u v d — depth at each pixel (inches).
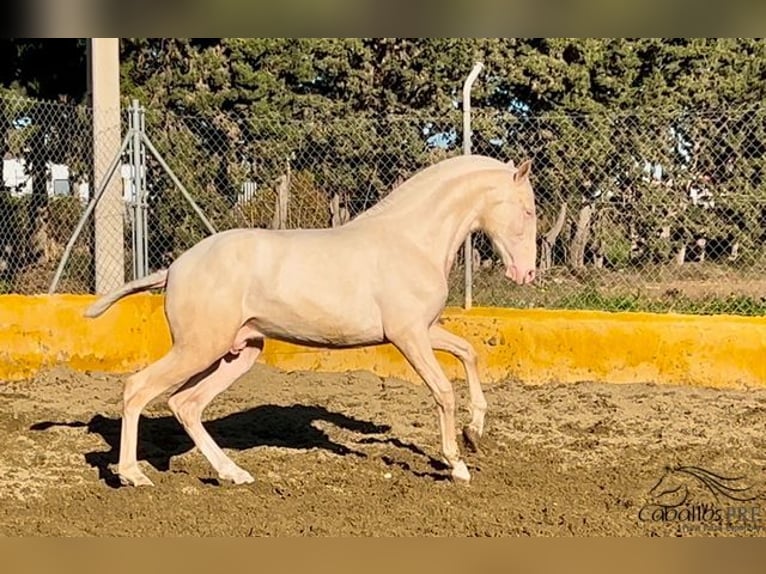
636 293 451.5
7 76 640.4
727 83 530.9
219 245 239.3
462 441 290.7
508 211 246.1
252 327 241.9
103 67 441.7
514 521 222.7
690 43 530.0
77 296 398.0
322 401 346.0
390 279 238.1
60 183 538.9
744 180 458.9
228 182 486.6
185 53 574.2
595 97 549.3
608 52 538.6
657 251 466.3
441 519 223.0
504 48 546.0
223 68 569.6
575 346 370.6
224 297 235.3
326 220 475.5
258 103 566.3
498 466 268.1
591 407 335.3
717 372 364.5
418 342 239.9
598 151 467.8
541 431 306.7
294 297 235.8
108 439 299.0
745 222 459.2
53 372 385.4
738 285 458.0
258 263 237.3
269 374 382.0
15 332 387.2
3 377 385.4
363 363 386.3
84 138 522.6
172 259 488.7
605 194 469.4
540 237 467.2
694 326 366.3
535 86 541.3
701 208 462.9
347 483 253.3
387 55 558.6
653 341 367.9
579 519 223.6
